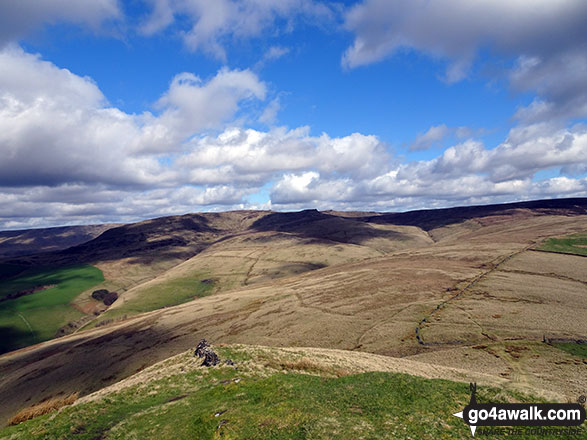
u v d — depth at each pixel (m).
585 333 57.28
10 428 25.97
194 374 35.31
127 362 76.81
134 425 23.80
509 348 54.06
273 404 24.17
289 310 95.50
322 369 36.28
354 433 19.55
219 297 138.25
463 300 81.56
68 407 28.58
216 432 20.52
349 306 89.44
